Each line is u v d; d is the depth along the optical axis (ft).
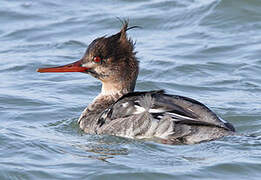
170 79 58.13
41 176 35.04
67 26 72.64
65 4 79.46
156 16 73.61
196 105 39.58
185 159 36.70
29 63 61.62
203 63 61.36
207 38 68.13
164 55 63.62
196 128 38.40
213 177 34.68
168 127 38.63
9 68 60.54
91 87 56.29
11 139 40.96
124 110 40.78
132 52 45.32
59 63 61.82
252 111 48.85
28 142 40.47
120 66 44.98
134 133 39.73
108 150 38.96
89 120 44.01
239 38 67.67
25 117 47.96
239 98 52.65
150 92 40.96
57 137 42.39
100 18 73.92
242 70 59.57
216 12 73.05
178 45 66.44
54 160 37.40
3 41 69.05
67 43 68.08
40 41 69.10
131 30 71.56
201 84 56.70
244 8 73.10
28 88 55.42
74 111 49.93
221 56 63.36
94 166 36.22
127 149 38.58
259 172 35.19
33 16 75.72
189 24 72.08
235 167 35.53
